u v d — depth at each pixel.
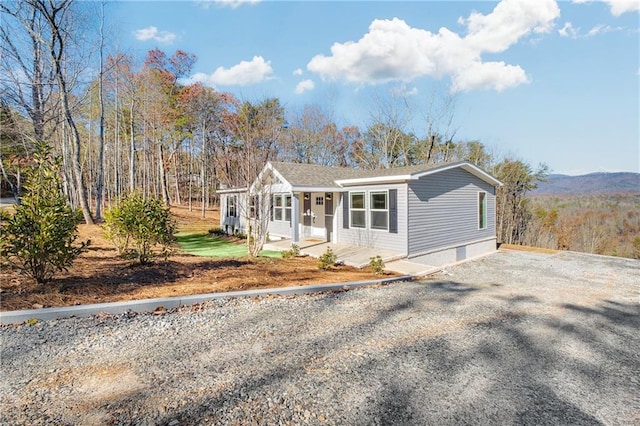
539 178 25.20
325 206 14.37
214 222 25.16
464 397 2.90
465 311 5.48
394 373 3.27
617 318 5.45
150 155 32.44
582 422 2.62
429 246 11.77
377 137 30.81
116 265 6.95
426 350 3.86
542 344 4.21
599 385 3.23
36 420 2.36
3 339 3.62
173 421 2.40
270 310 5.10
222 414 2.51
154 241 7.29
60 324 4.08
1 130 14.48
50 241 4.98
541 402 2.88
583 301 6.50
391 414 2.60
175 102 29.44
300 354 3.62
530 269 10.40
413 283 7.65
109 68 17.91
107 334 3.92
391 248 11.34
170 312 4.76
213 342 3.86
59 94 16.25
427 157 26.70
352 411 2.62
